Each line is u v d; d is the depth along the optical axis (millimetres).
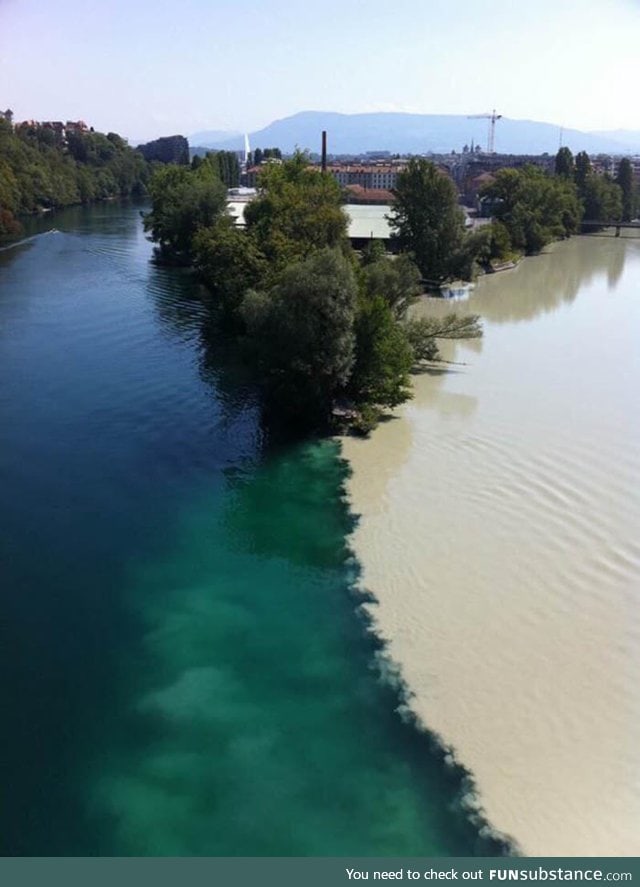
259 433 41750
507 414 43469
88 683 22922
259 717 21516
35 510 33094
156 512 33125
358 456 38125
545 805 18609
